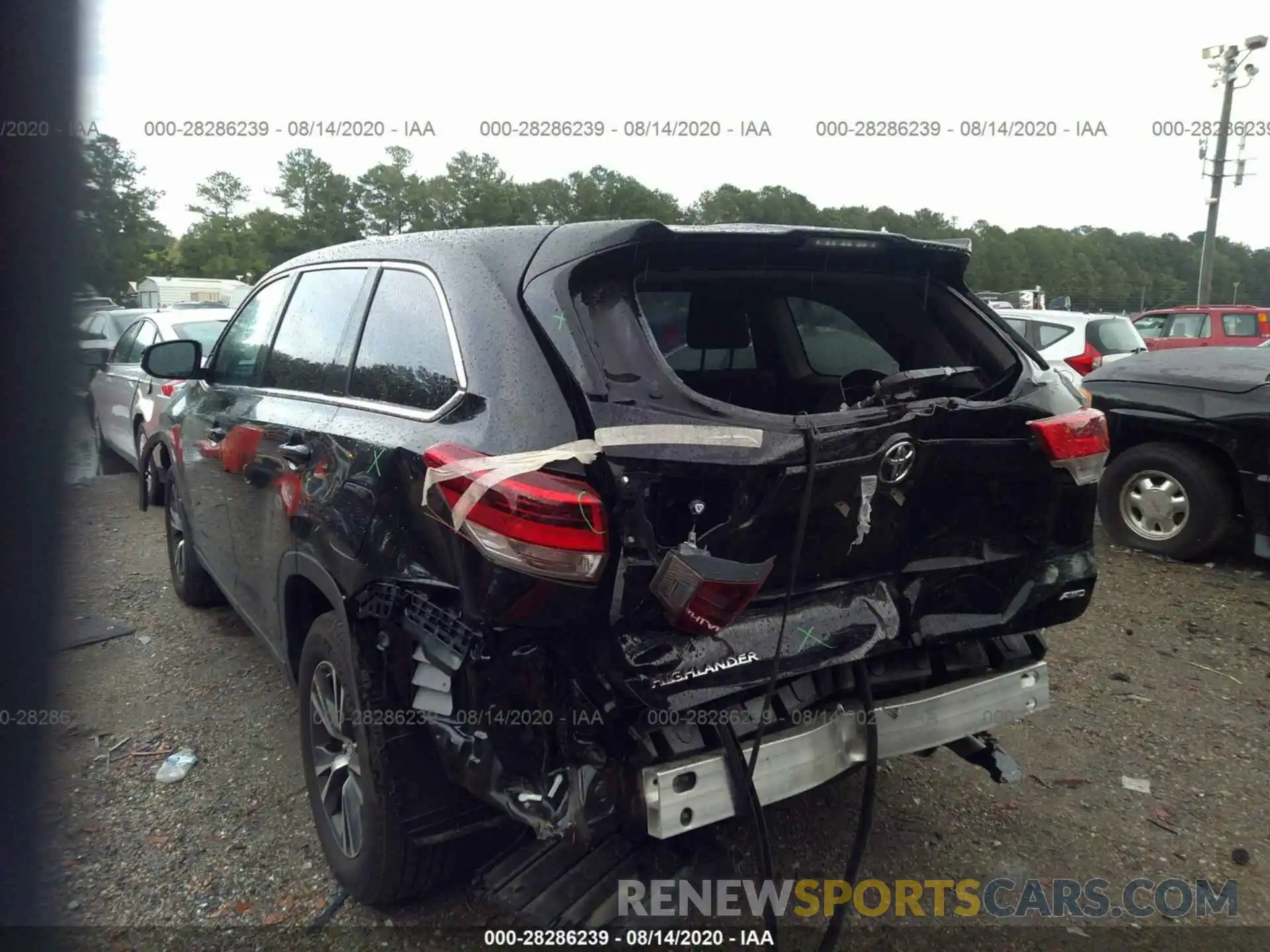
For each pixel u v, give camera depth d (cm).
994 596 265
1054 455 260
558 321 220
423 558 224
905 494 240
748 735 227
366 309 295
